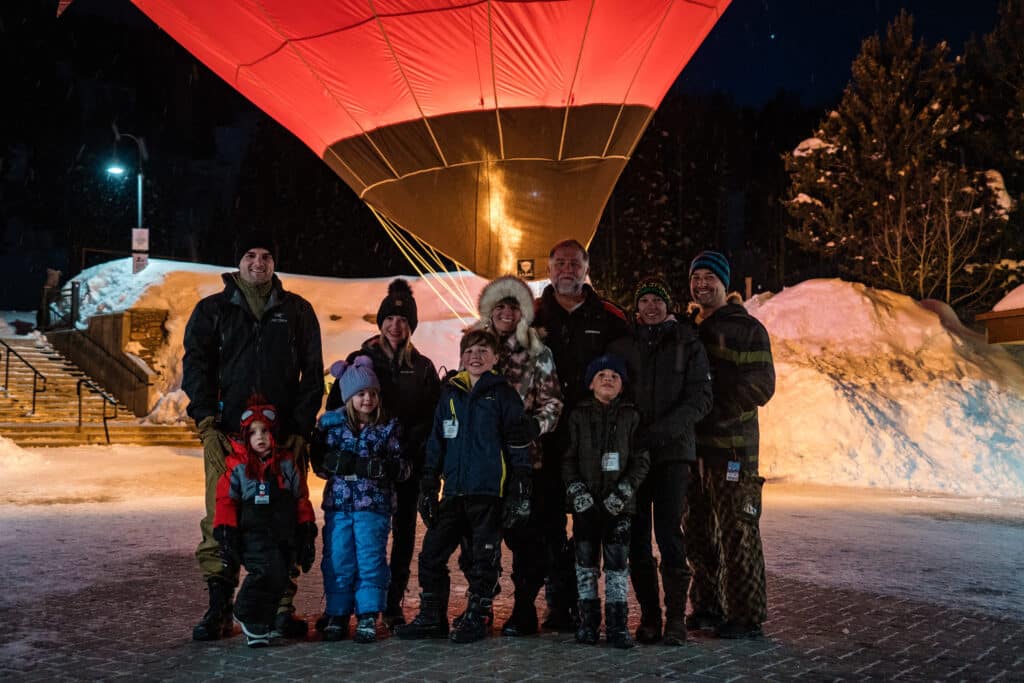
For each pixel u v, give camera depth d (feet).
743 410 17.66
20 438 61.36
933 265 96.53
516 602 17.34
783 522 34.22
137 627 17.49
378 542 16.79
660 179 146.51
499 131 39.40
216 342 17.60
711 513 17.78
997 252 96.94
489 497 16.66
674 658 15.44
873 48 104.42
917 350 62.85
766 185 192.34
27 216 189.88
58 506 37.35
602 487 16.56
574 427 16.79
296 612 19.34
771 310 66.54
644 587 16.89
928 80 101.71
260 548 15.90
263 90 43.14
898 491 47.96
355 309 86.28
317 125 43.04
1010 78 99.19
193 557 25.46
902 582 22.66
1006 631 17.67
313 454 17.26
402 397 18.43
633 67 38.91
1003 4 100.32
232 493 15.90
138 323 79.41
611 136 40.06
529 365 17.39
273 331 17.53
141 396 74.95
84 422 70.95
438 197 41.11
